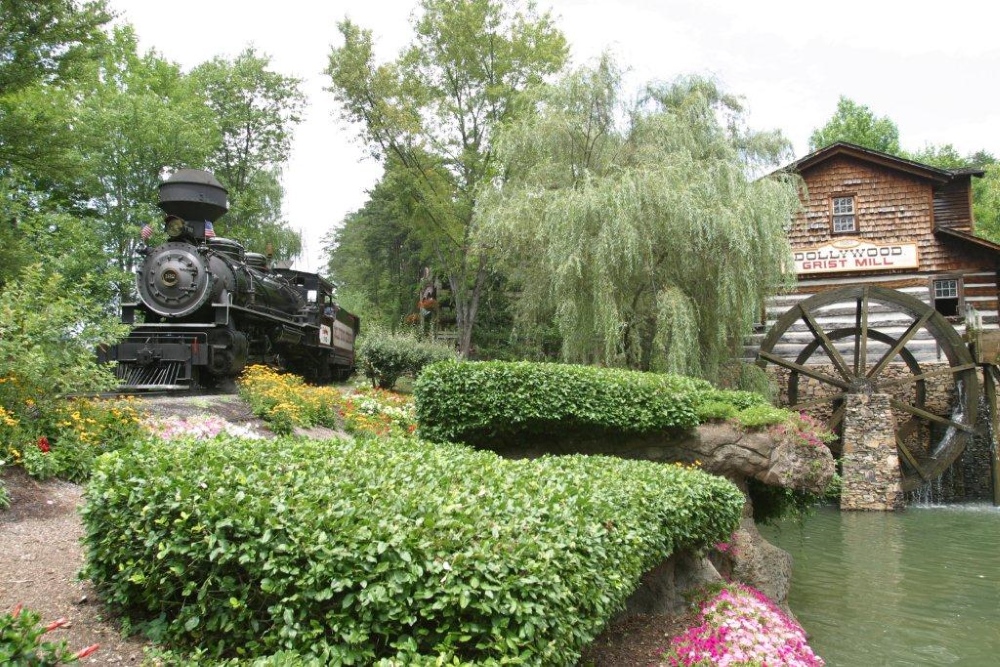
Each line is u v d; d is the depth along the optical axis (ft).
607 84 51.24
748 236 46.42
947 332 54.34
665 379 32.73
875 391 54.85
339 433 39.29
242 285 44.16
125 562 13.29
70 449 21.38
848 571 32.68
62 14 39.86
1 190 53.47
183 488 12.75
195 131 75.61
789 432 30.53
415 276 107.86
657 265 48.70
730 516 23.39
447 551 11.34
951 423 53.62
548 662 10.98
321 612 11.48
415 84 74.64
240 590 12.21
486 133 77.20
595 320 45.83
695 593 22.20
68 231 63.72
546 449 32.42
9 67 39.78
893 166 62.13
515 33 77.10
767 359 56.18
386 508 12.59
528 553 11.68
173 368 38.19
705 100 51.60
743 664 17.42
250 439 17.69
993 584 30.58
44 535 16.89
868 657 22.52
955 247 61.26
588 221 46.11
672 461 31.04
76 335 24.03
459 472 17.16
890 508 49.85
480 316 89.04
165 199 43.78
